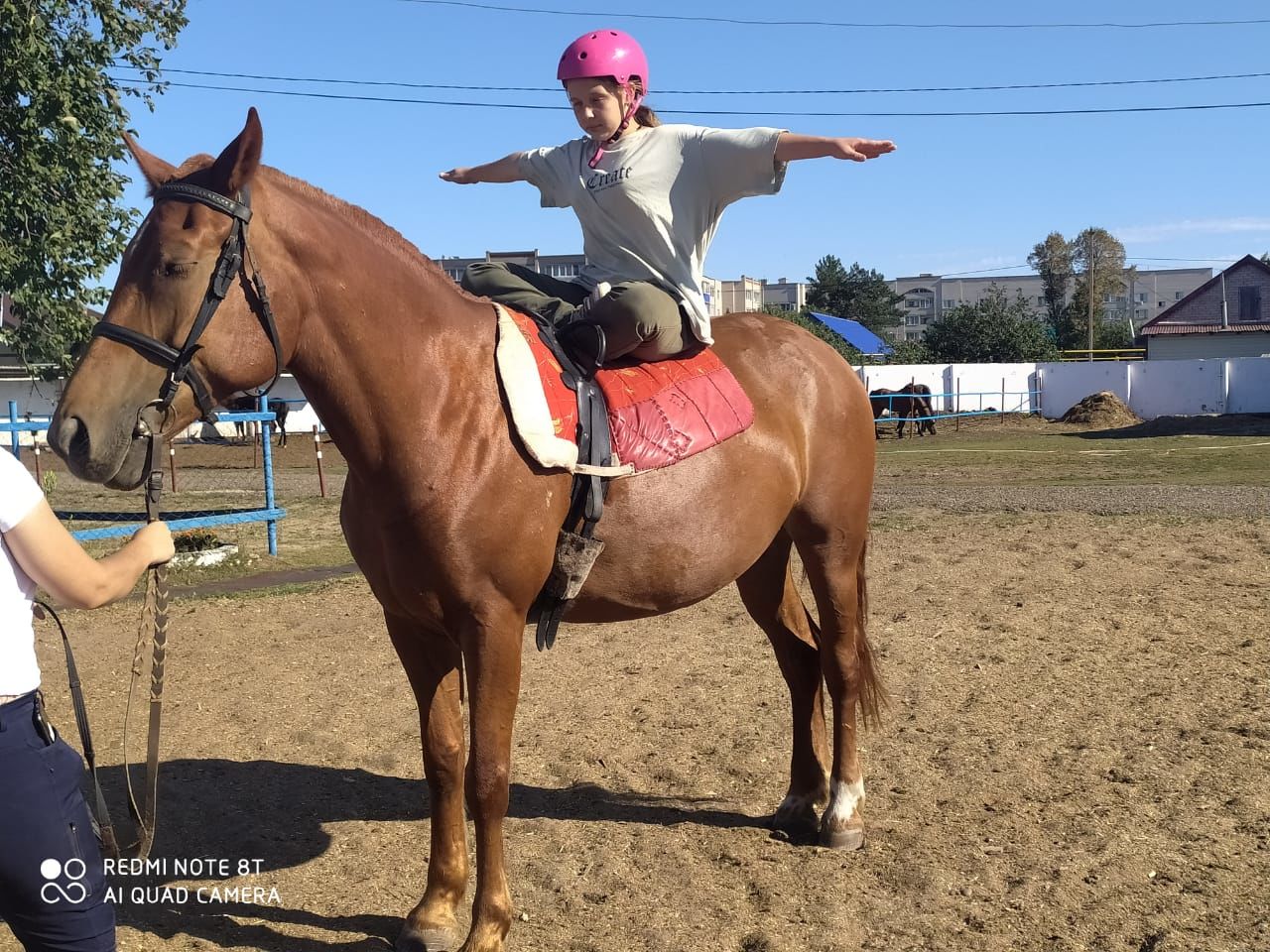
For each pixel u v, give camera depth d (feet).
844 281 245.24
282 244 8.77
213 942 10.63
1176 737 15.52
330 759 15.96
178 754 16.12
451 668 10.48
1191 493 43.86
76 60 31.07
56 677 20.15
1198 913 10.59
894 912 10.88
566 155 11.51
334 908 11.40
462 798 10.71
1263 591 24.70
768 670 19.80
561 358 10.22
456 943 10.57
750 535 11.31
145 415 8.07
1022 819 12.96
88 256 32.22
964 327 160.76
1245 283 167.63
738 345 12.29
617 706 17.97
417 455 9.13
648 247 11.02
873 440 13.16
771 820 13.37
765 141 10.53
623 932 10.64
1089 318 199.11
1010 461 63.57
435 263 10.21
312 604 26.35
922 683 18.54
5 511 6.53
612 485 10.15
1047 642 20.99
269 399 89.04
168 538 7.82
